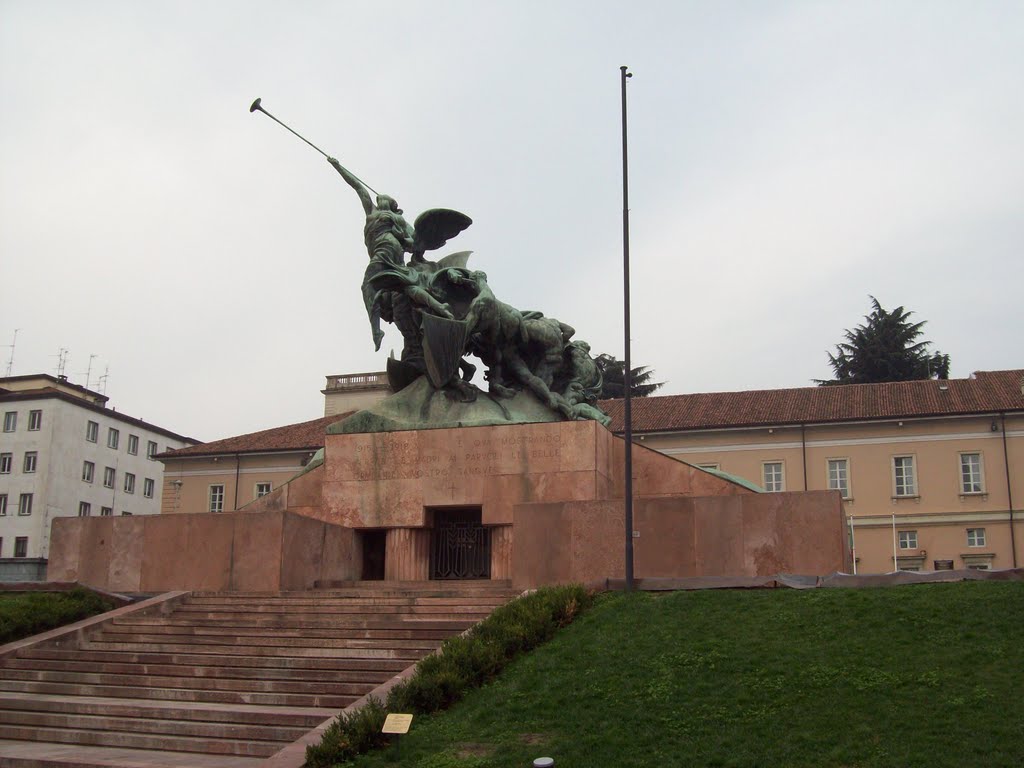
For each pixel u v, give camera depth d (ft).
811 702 39.04
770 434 175.42
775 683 41.06
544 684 43.16
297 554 65.62
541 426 71.51
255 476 195.83
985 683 39.42
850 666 42.11
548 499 70.03
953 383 179.01
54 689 49.34
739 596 53.21
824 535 58.90
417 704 41.32
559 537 60.90
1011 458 166.61
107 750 42.24
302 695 45.55
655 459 74.74
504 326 76.74
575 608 52.26
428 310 75.72
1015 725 35.58
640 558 60.44
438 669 43.75
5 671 51.52
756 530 59.72
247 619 56.24
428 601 58.08
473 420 73.56
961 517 167.02
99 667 51.13
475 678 43.93
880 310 234.79
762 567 59.21
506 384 78.69
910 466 170.71
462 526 72.95
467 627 51.83
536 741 37.78
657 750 36.06
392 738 38.45
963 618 46.44
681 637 47.32
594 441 70.44
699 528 60.34
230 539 64.95
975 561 165.17
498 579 69.21
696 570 59.88
